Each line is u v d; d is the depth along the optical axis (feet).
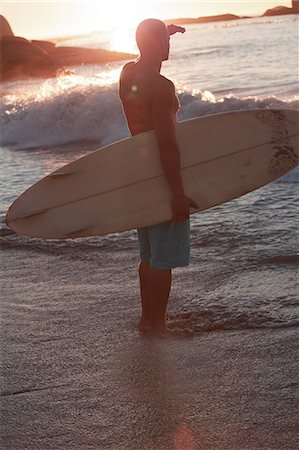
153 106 11.32
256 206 20.63
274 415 8.43
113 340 11.48
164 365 10.27
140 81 11.48
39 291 14.44
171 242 11.63
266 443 7.83
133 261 16.20
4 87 140.87
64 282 15.01
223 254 16.22
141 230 12.06
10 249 18.20
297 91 59.21
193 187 11.94
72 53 291.38
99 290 14.24
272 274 14.46
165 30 11.63
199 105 45.52
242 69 93.45
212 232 18.17
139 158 11.72
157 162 11.65
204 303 13.05
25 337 11.82
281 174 12.41
